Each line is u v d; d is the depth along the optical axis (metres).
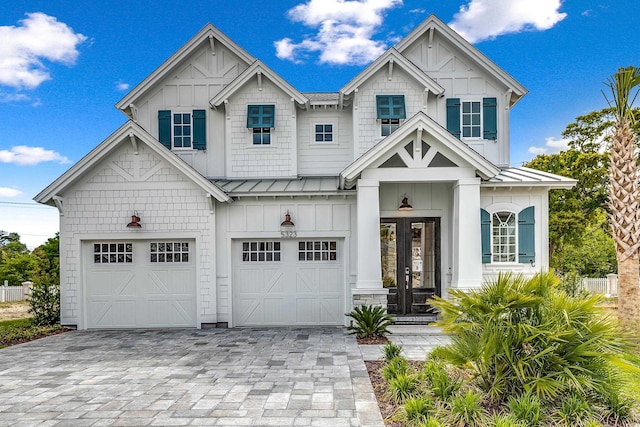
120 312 10.35
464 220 9.05
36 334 9.36
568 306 4.55
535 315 4.58
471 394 4.20
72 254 10.22
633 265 9.20
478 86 11.55
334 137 11.90
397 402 4.80
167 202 10.28
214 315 10.26
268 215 10.45
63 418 4.58
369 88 11.41
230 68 11.96
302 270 10.53
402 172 9.16
